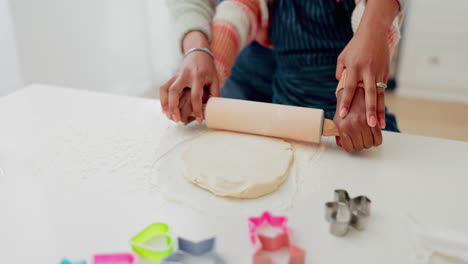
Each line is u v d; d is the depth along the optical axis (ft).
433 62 7.08
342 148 2.40
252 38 3.37
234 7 3.15
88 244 1.73
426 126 6.48
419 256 1.64
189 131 2.60
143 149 2.40
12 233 1.79
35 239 1.76
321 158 2.30
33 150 2.40
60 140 2.50
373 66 2.34
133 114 2.81
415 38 6.98
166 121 2.72
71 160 2.30
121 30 6.72
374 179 2.11
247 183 2.02
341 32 3.16
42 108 2.91
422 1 6.68
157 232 1.81
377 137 2.26
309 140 2.37
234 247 1.72
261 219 1.80
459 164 2.23
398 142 2.44
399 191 2.02
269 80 3.81
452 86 7.16
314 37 3.19
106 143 2.46
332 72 3.27
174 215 1.89
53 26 5.53
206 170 2.14
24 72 5.28
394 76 7.57
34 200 1.98
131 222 1.84
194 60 2.72
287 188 2.06
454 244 1.68
